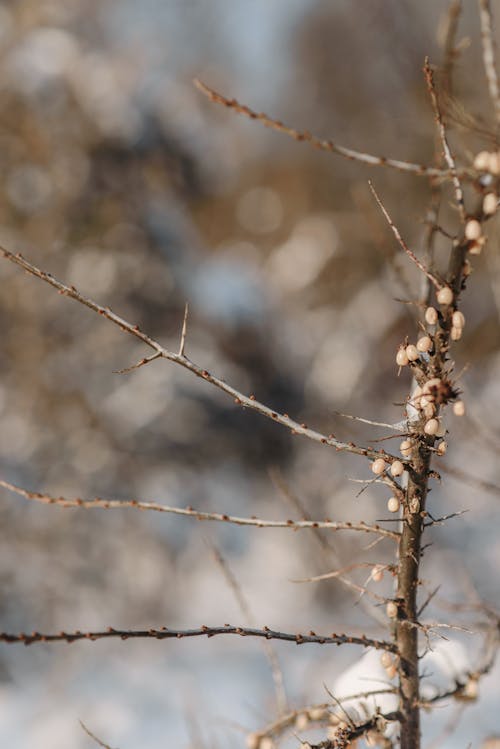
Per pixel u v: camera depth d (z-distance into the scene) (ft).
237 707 13.47
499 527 18.39
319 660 12.38
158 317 19.72
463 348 19.07
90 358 19.04
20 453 18.24
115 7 21.91
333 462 20.13
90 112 19.11
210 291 20.54
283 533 19.63
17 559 17.40
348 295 24.76
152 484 19.39
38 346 18.49
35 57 18.71
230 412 20.06
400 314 21.42
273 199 32.30
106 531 18.53
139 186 20.13
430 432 4.01
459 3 4.77
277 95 35.40
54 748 12.81
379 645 4.37
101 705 14.15
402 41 11.64
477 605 5.95
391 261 6.78
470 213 4.07
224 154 23.35
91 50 20.02
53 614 17.44
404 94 13.44
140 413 19.06
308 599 18.20
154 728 13.16
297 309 25.29
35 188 18.61
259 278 24.53
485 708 9.59
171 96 21.42
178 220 21.13
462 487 19.45
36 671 16.17
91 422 18.80
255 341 20.77
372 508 18.60
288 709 5.55
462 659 5.94
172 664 16.17
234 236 31.96
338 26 32.01
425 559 16.92
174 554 19.19
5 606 17.07
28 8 19.20
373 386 22.13
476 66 9.41
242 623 17.87
